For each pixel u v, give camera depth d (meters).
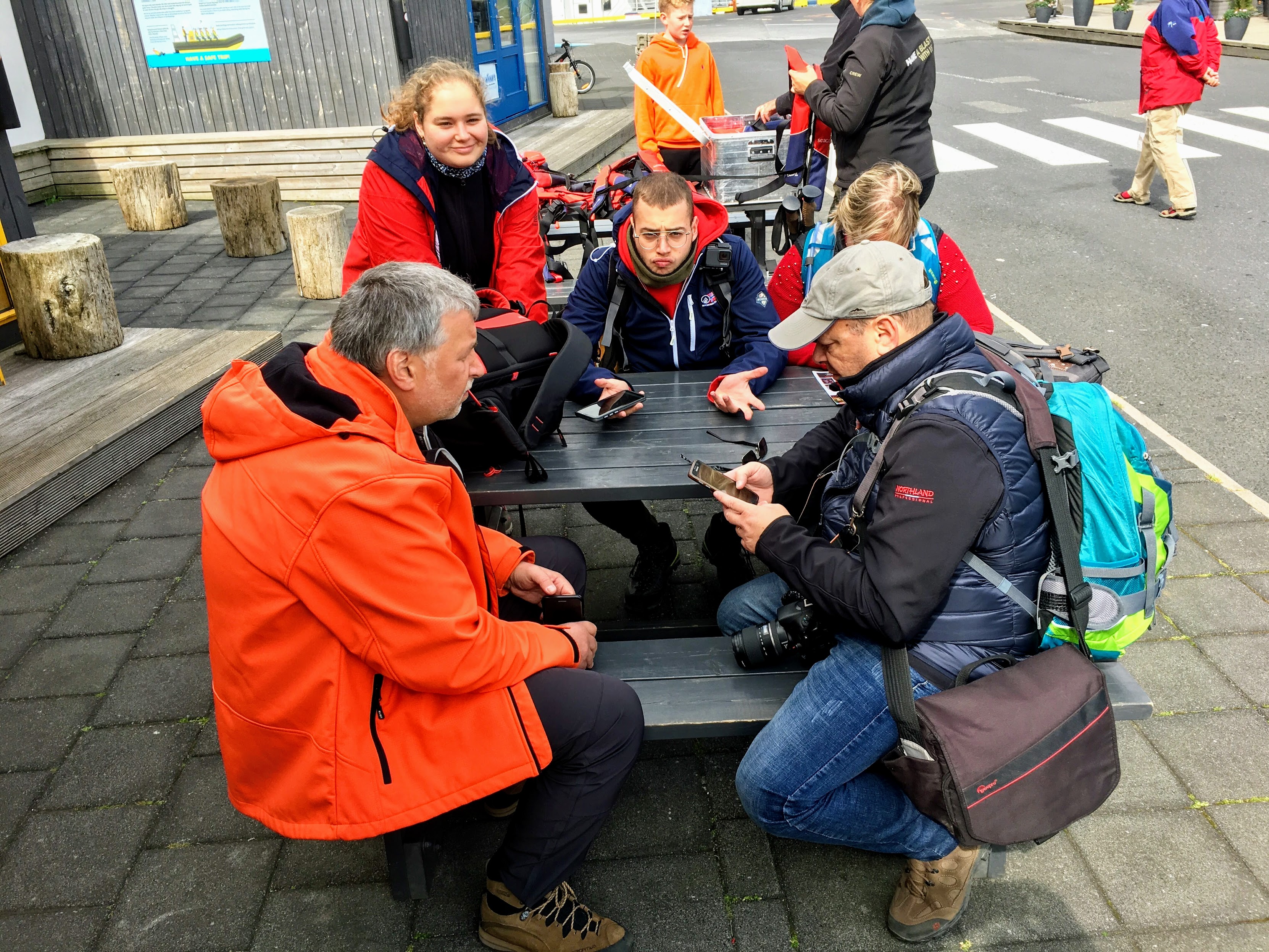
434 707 1.82
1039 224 7.59
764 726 2.12
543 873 2.00
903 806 2.05
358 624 1.71
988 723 1.81
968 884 2.07
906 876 2.11
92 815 2.51
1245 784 2.46
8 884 2.32
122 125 9.73
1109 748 1.86
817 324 1.99
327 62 9.13
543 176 5.60
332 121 9.37
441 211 3.32
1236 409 4.43
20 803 2.55
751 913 2.20
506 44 11.63
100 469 4.09
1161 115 7.36
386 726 1.80
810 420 2.76
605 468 2.51
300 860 2.37
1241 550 3.38
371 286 1.78
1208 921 2.11
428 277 1.80
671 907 2.22
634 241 3.02
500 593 2.33
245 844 2.41
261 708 1.81
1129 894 2.19
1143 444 2.12
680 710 2.14
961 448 1.80
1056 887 2.21
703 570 3.46
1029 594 1.91
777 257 6.24
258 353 5.20
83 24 9.30
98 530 3.84
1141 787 2.46
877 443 2.06
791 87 5.23
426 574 1.71
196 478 4.23
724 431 2.71
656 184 2.90
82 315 5.00
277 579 1.70
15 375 4.84
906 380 1.95
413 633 1.70
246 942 2.16
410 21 9.20
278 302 6.54
